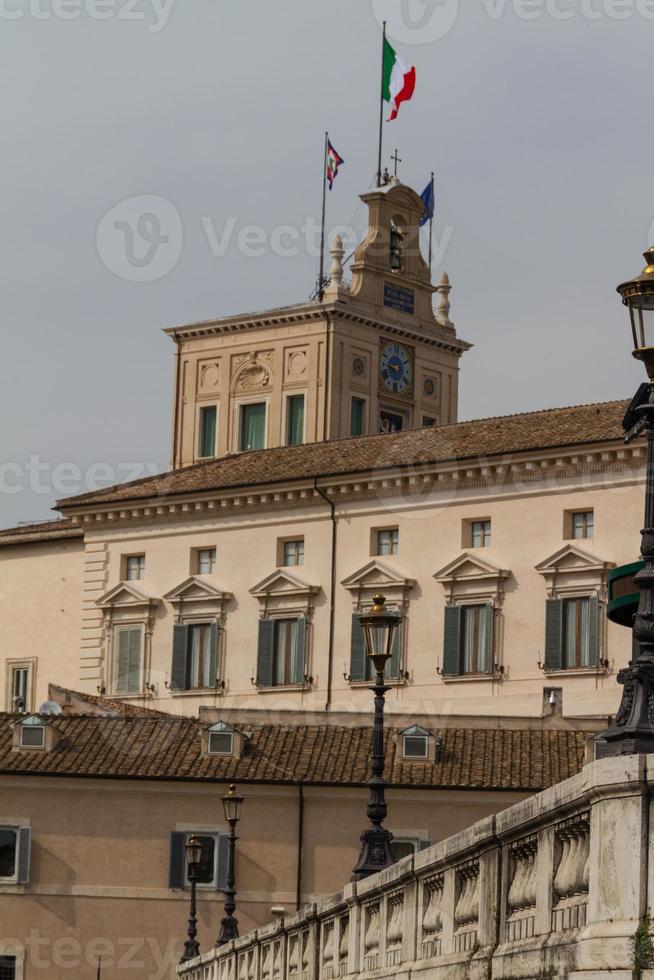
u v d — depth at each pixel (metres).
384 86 118.12
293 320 114.75
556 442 81.50
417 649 85.19
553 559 81.56
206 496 91.75
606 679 80.00
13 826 72.00
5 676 99.81
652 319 18.81
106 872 71.69
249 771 72.06
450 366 119.88
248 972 39.78
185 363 118.50
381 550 87.31
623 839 14.88
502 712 82.19
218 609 91.38
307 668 88.31
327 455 93.19
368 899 26.23
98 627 95.69
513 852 18.39
